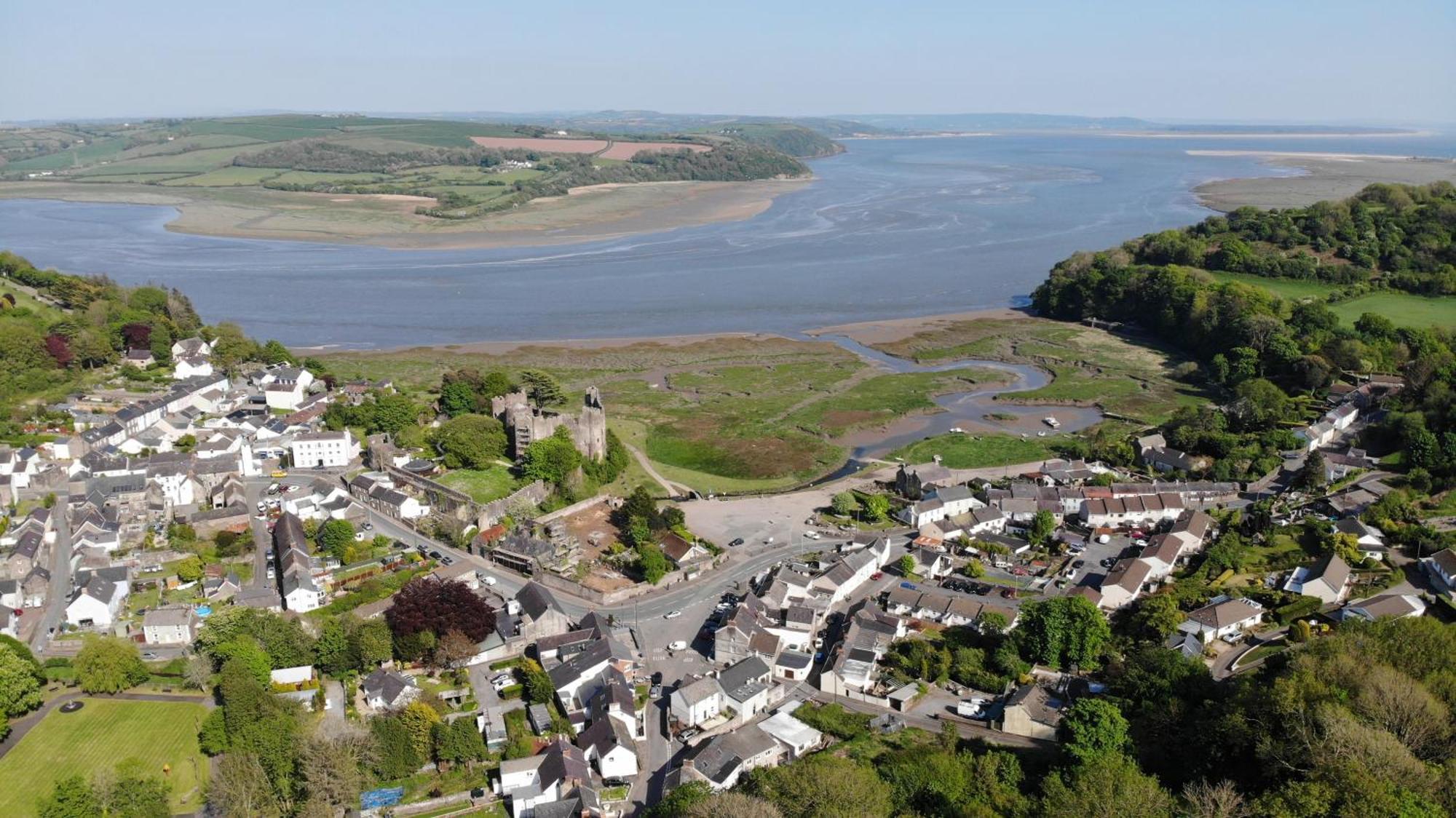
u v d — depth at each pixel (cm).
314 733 11881
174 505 19500
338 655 13675
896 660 14288
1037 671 13800
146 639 14512
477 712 13025
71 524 18062
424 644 14050
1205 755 10781
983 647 14612
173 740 12138
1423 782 9031
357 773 11512
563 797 11281
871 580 17225
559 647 14238
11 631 14562
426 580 15300
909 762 11194
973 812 10012
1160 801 9769
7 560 16100
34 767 11531
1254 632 14338
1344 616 14250
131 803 10706
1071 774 10612
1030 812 10188
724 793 10494
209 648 13538
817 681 14025
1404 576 15475
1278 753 9969
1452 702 10569
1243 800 9606
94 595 14912
